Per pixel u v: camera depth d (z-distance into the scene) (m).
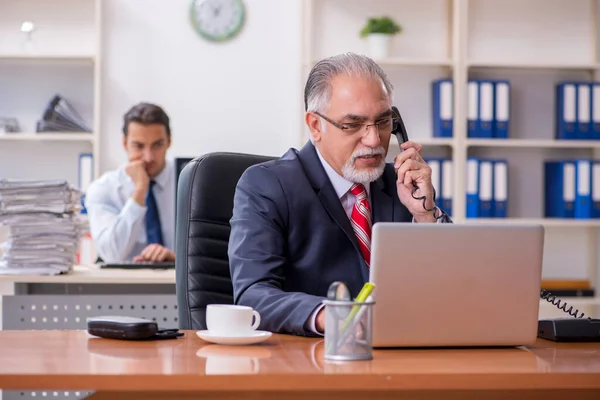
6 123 5.14
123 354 1.59
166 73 5.33
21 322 3.51
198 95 5.34
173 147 5.33
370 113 2.18
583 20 5.46
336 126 2.20
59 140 5.28
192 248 2.35
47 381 1.36
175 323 3.57
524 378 1.42
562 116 5.23
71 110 5.16
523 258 1.69
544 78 5.43
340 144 2.21
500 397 1.52
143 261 3.99
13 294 3.57
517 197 5.43
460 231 1.66
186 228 2.36
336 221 2.22
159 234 4.52
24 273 3.35
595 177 5.17
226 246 2.38
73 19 5.29
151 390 1.45
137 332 1.78
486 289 1.68
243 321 1.76
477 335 1.69
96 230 4.37
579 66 5.21
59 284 3.68
